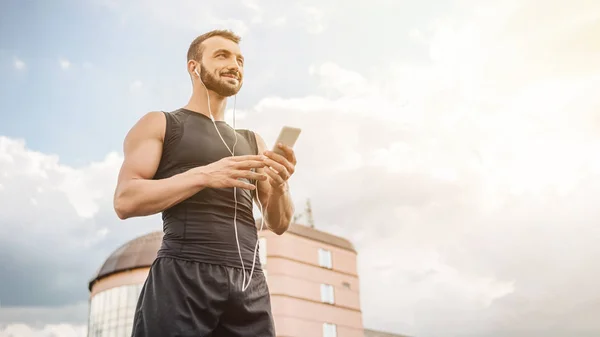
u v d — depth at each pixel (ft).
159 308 4.53
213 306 4.65
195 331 4.48
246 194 5.46
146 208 4.64
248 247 5.15
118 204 4.69
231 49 5.75
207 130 5.44
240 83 5.76
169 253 4.79
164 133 5.22
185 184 4.66
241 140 5.76
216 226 4.95
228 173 4.79
